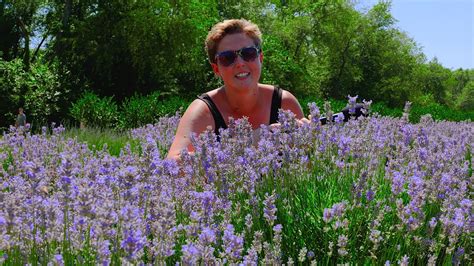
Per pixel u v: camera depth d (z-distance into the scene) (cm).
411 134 360
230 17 3384
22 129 549
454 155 398
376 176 321
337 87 5084
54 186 280
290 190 290
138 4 2828
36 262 207
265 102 414
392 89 5378
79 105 1847
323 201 288
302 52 4184
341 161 328
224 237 203
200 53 3053
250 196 274
